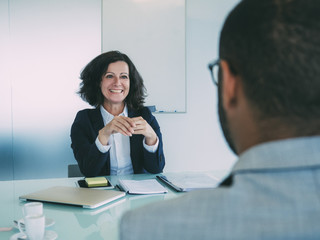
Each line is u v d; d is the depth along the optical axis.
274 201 0.28
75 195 1.20
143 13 3.14
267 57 0.31
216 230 0.29
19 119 2.88
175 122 3.35
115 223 0.97
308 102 0.30
